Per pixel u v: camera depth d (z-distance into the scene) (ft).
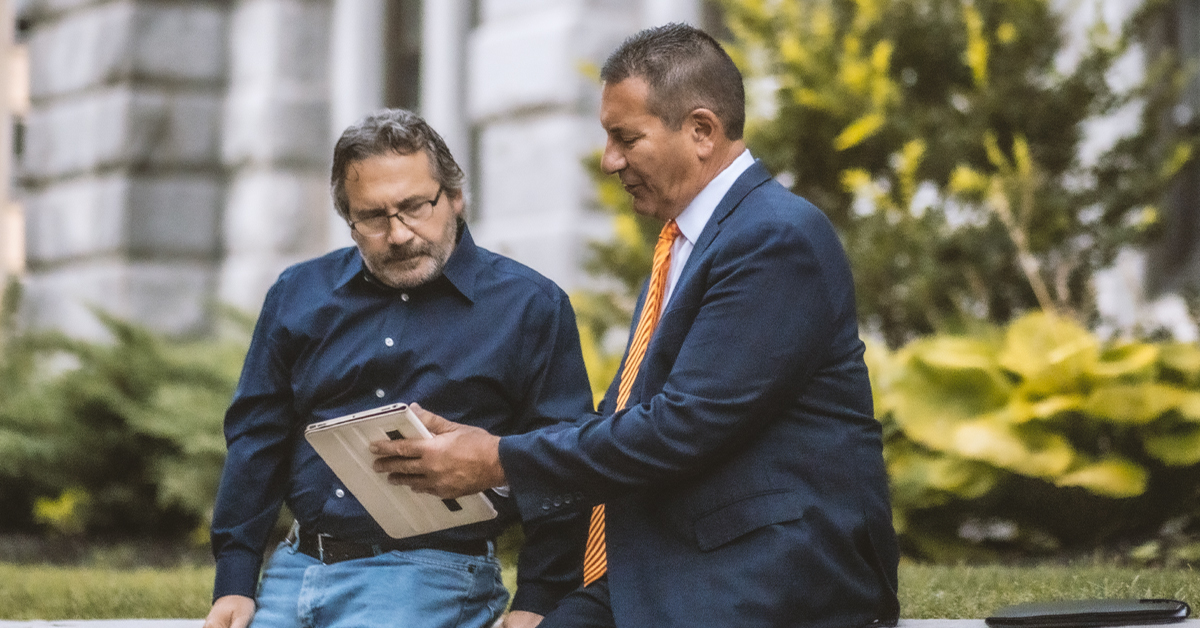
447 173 20.10
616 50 19.03
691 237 18.88
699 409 17.02
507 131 57.72
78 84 73.00
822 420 17.72
